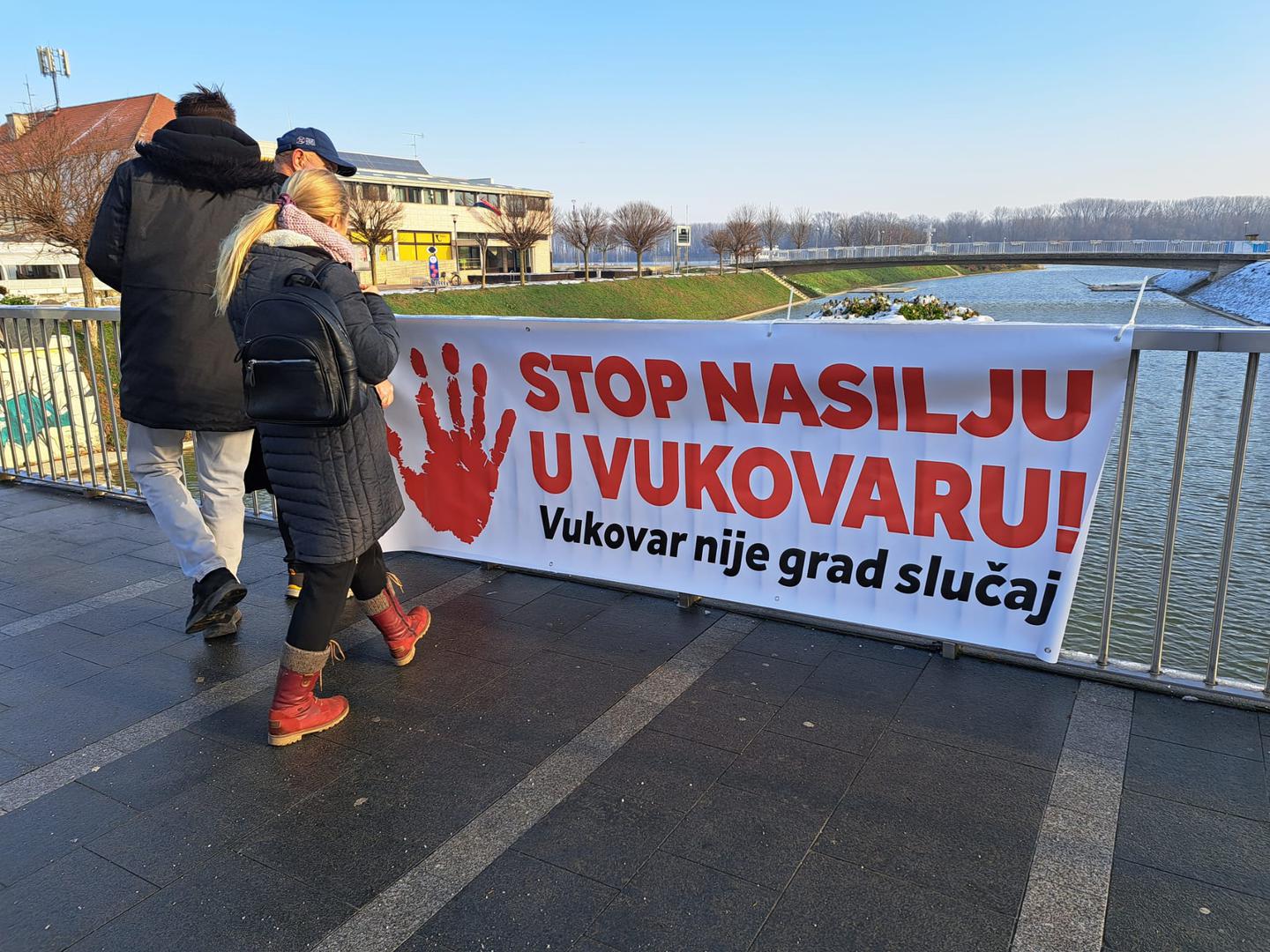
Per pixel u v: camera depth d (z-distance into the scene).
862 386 2.87
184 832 2.16
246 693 2.91
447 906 1.88
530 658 3.09
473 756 2.48
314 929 1.83
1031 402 2.65
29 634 3.40
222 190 3.09
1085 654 2.93
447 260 70.44
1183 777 2.29
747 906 1.86
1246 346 2.35
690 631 3.29
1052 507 2.70
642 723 2.63
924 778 2.31
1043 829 2.10
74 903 1.92
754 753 2.45
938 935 1.77
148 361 3.07
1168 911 1.83
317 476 2.44
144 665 3.13
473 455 3.78
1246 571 9.62
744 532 3.23
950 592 2.90
